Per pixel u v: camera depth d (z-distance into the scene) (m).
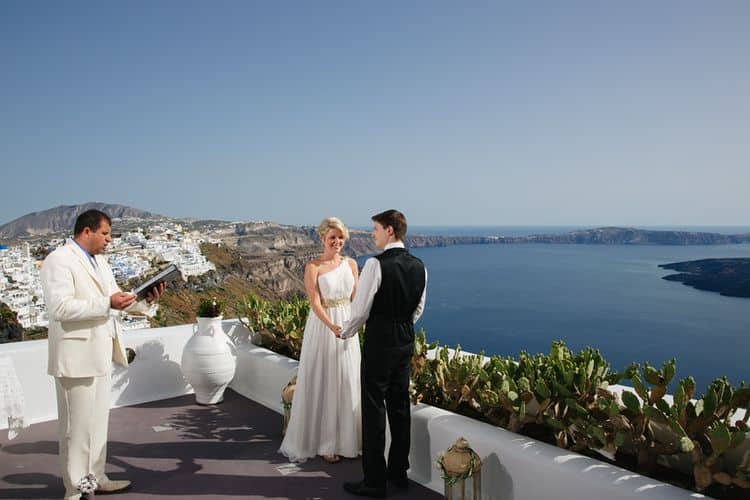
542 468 2.40
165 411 4.54
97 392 2.90
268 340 5.16
